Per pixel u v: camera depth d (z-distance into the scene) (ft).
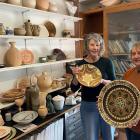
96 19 11.01
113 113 4.81
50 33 8.52
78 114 8.12
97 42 5.66
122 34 10.02
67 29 9.68
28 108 6.87
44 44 8.57
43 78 7.53
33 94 6.75
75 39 9.57
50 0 8.55
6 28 6.55
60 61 8.43
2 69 6.03
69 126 7.73
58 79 8.82
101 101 4.95
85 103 5.93
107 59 5.92
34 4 7.14
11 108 6.89
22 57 7.12
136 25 9.45
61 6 9.36
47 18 8.66
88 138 5.98
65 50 9.81
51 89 8.02
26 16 7.66
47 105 7.02
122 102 4.73
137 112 4.47
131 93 4.62
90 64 5.92
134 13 9.34
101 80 5.52
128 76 5.15
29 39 7.73
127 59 9.68
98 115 5.88
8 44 7.01
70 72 9.38
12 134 5.48
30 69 8.02
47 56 8.27
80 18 9.96
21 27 7.30
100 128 6.03
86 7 11.59
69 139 7.82
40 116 6.60
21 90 7.15
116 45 10.06
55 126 7.06
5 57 6.57
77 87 6.36
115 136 8.72
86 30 10.98
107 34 9.90
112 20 9.84
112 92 4.89
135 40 9.57
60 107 7.43
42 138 6.55
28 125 6.07
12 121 6.23
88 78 5.80
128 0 9.40
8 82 7.21
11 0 6.36
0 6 6.36
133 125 4.56
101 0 10.43
